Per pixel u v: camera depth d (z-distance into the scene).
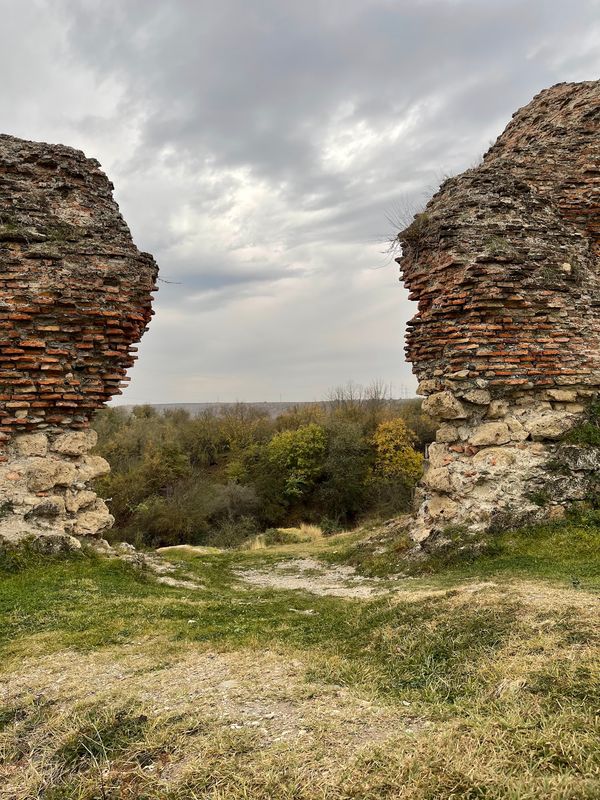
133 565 8.25
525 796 2.44
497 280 9.70
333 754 3.01
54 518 8.48
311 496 34.28
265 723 3.43
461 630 4.78
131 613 5.92
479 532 8.76
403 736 3.11
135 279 9.40
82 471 9.00
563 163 11.19
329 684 4.11
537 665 3.76
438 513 9.61
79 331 8.92
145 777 2.99
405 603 5.92
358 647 5.00
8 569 7.27
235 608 6.50
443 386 10.11
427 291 10.57
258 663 4.54
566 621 4.46
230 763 2.98
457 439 9.95
